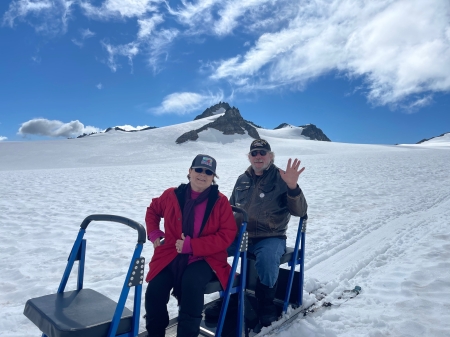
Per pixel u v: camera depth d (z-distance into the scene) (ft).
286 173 10.78
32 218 29.58
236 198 12.65
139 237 7.31
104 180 60.95
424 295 12.95
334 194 40.81
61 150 196.24
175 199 9.68
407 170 64.95
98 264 18.22
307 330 10.84
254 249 11.44
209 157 9.80
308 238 22.41
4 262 18.63
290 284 11.75
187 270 8.91
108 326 7.00
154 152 197.98
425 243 19.63
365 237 22.15
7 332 11.27
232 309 11.61
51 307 7.57
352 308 12.42
